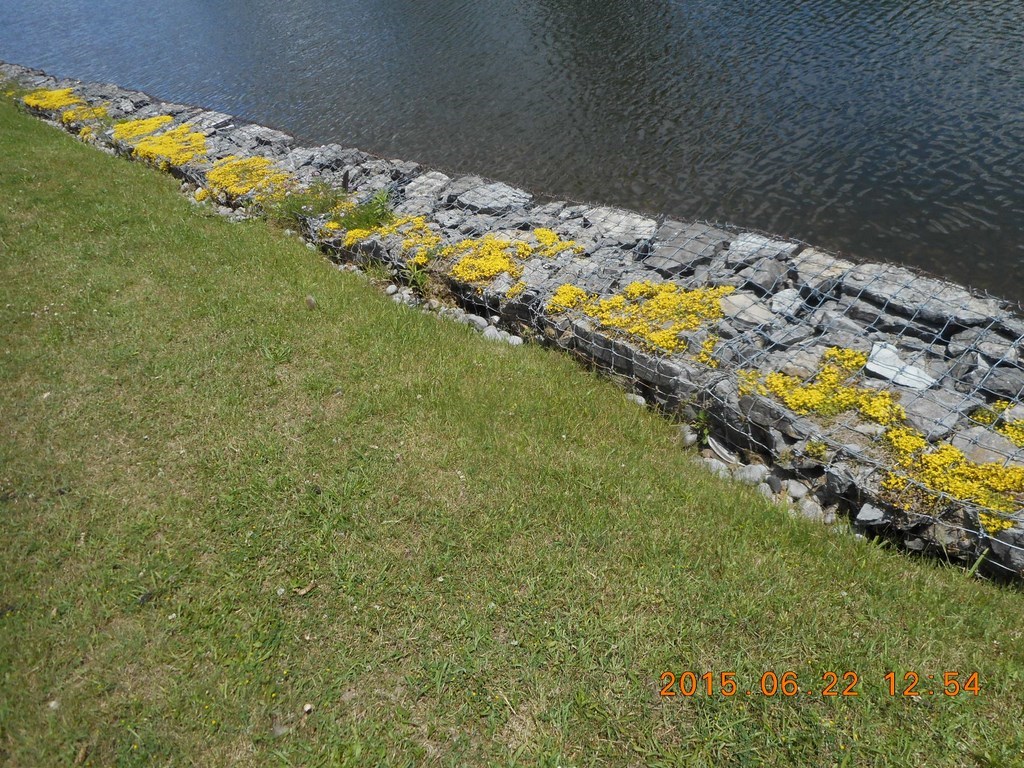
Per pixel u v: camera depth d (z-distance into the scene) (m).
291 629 4.22
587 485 5.21
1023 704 3.70
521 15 21.75
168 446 5.66
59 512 5.06
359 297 7.89
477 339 7.32
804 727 3.62
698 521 4.91
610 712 3.75
